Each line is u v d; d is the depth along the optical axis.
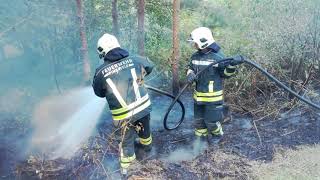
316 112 5.55
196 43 4.49
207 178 4.41
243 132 5.23
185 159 4.73
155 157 4.79
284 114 5.59
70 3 6.35
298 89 5.84
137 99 4.21
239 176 4.40
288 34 5.98
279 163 4.58
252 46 6.40
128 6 7.07
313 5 6.04
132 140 4.42
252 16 7.29
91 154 4.72
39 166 4.70
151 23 7.31
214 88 4.59
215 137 5.02
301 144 4.91
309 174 4.35
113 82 4.12
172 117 5.65
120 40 6.97
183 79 6.45
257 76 6.02
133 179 4.41
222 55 4.56
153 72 6.64
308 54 6.02
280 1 6.49
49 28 6.33
